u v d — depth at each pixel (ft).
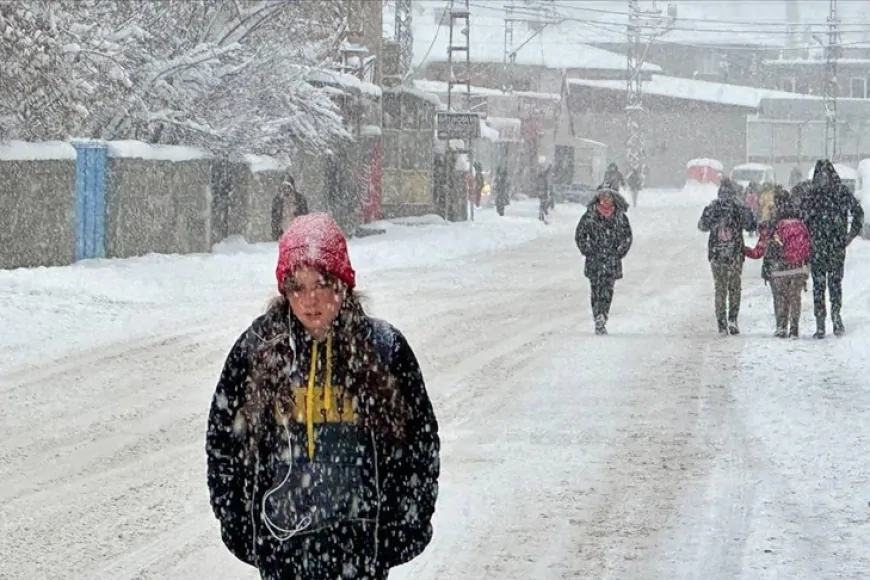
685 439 41.24
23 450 38.63
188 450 39.09
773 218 65.82
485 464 37.86
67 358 55.21
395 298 84.02
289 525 16.14
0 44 90.94
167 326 65.87
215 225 118.83
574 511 32.83
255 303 77.05
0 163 86.07
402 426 16.46
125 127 113.50
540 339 65.10
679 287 95.55
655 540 30.27
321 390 16.16
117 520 31.55
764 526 31.35
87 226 97.35
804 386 50.80
